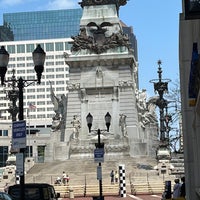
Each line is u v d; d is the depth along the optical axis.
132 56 94.81
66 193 63.19
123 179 58.28
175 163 91.00
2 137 140.00
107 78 95.19
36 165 85.62
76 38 98.19
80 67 96.62
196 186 28.66
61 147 92.06
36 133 153.00
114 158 87.56
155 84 74.81
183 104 31.70
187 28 30.83
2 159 139.12
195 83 24.44
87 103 94.94
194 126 29.33
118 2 102.50
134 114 93.56
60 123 97.06
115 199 53.75
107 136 91.19
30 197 28.09
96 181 71.69
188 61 31.14
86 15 99.94
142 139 94.31
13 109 76.44
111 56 95.25
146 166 80.88
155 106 99.69
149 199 53.12
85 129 93.38
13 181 76.75
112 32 98.38
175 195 32.50
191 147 31.12
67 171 79.25
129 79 94.81
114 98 94.44
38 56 24.30
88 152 88.94
